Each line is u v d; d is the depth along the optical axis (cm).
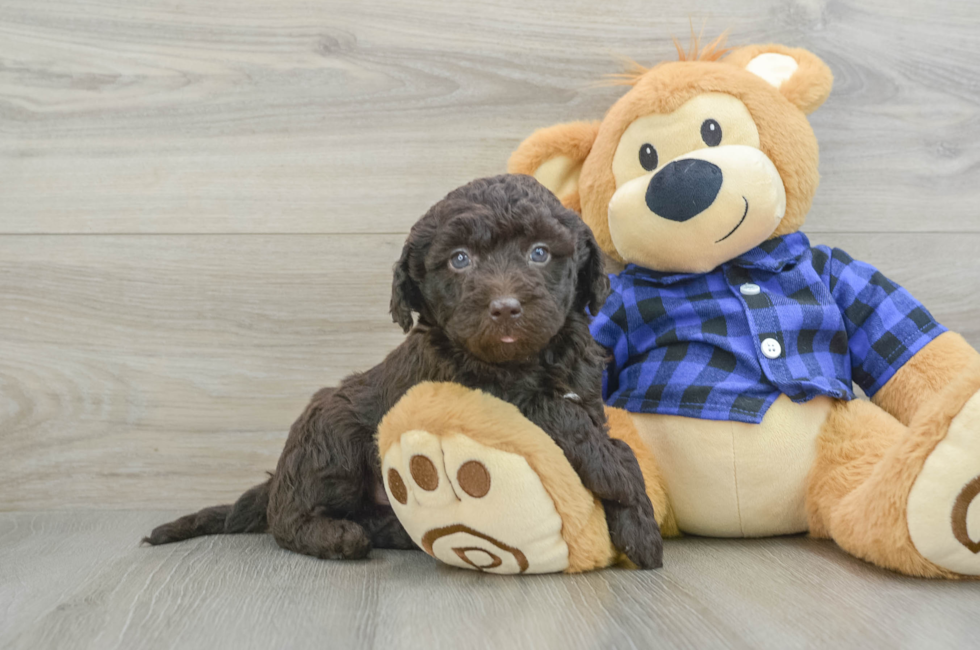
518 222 132
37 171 209
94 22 209
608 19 210
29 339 209
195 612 124
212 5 209
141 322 210
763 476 162
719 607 121
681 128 171
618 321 180
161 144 210
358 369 211
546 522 135
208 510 183
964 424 128
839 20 210
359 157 211
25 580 143
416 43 210
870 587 131
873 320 173
